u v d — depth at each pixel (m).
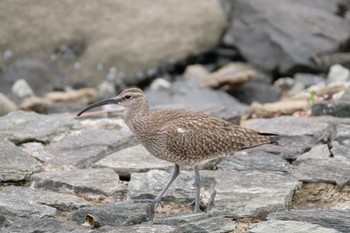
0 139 13.55
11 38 23.36
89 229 10.71
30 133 14.18
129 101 11.83
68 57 23.50
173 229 10.41
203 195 11.93
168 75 23.91
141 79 23.61
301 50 22.89
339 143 13.30
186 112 11.91
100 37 23.55
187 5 24.05
